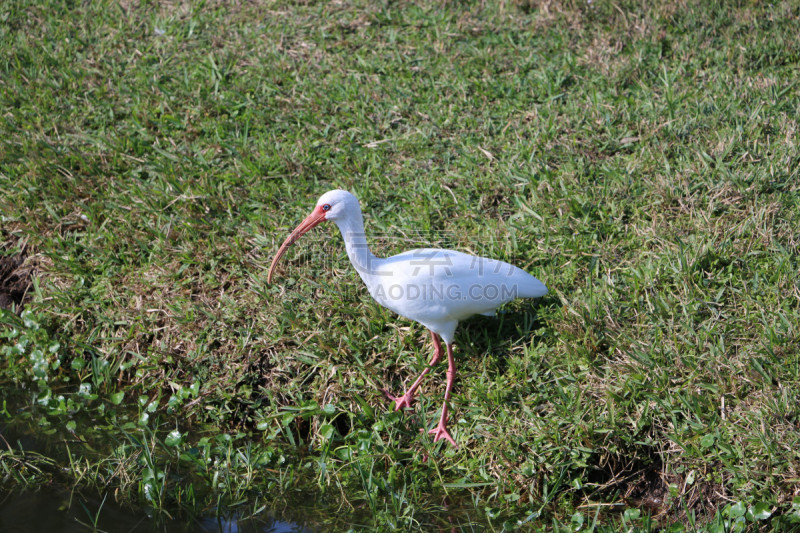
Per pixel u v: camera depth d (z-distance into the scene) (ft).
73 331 35.50
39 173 40.50
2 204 39.06
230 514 27.78
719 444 26.76
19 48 49.16
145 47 49.19
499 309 32.73
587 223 35.63
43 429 31.73
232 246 36.09
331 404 30.71
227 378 32.24
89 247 37.24
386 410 30.91
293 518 27.71
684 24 48.44
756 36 46.83
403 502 27.91
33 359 34.24
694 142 39.68
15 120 43.80
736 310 31.30
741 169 37.14
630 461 28.17
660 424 28.09
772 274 32.58
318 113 43.86
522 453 28.19
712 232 34.50
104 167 41.39
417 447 29.76
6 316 35.50
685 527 26.07
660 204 36.42
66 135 42.98
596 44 47.44
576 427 28.09
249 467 29.09
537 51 47.62
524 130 41.65
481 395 29.96
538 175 38.42
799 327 29.53
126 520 27.32
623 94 44.06
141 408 32.63
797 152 37.68
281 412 31.27
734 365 28.96
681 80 44.80
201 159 41.09
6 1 53.21
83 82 46.50
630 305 31.89
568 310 31.55
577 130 41.14
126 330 34.68
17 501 27.96
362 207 38.04
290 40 49.67
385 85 45.44
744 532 25.36
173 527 27.12
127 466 29.25
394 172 40.27
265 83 46.06
